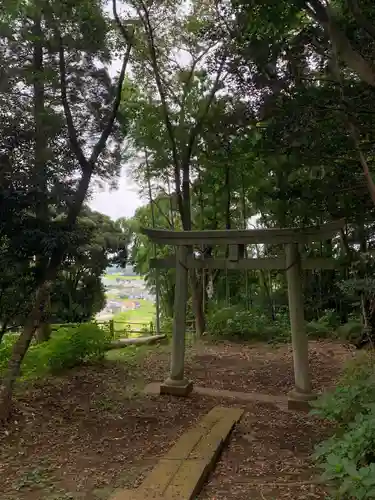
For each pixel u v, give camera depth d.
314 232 6.26
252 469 4.41
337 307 12.41
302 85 4.18
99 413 6.02
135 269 14.08
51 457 4.66
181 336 7.18
